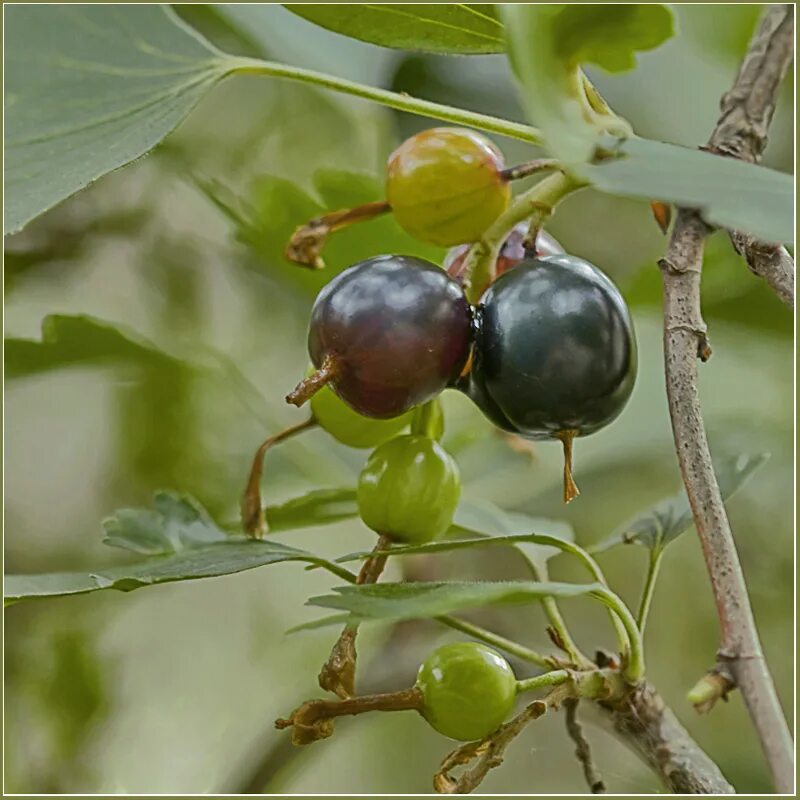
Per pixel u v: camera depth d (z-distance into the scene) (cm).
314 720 26
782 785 24
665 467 32
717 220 24
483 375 26
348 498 29
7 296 33
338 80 26
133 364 30
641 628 27
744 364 33
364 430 27
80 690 33
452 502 26
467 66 32
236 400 33
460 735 26
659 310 31
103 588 26
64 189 26
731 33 31
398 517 26
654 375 32
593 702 27
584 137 25
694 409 25
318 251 27
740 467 28
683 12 31
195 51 26
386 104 26
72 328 30
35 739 33
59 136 26
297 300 31
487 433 31
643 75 32
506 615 32
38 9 26
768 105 26
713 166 25
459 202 26
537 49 25
